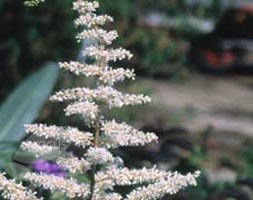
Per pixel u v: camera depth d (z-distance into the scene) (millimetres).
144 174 2322
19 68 9375
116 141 2297
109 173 2318
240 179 6371
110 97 2271
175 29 14477
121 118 9703
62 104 6488
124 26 11492
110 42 2297
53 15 9539
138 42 12586
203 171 6320
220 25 18797
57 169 3430
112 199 2334
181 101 14656
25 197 2320
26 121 3816
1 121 3791
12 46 9266
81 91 2266
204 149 8523
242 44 18609
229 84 17484
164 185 2316
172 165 6527
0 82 9234
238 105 15180
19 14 9562
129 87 10906
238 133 11906
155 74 14953
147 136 2303
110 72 2271
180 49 14789
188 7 16094
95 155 2262
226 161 8539
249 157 8852
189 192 5734
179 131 7238
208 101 15258
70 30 9445
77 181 2465
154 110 11578
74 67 2279
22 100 3891
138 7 12789
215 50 18250
